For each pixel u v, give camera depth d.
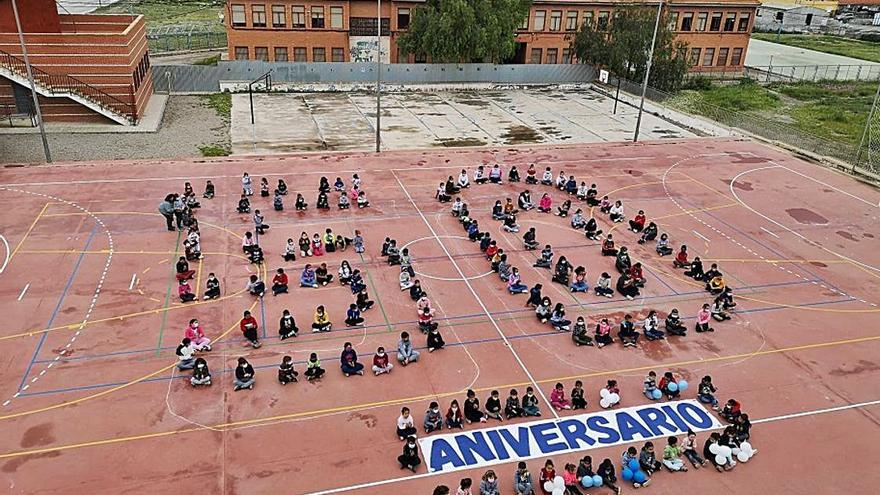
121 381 18.28
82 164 35.19
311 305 22.42
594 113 52.69
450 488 15.12
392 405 17.77
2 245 25.66
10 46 40.56
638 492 15.16
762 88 64.06
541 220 30.33
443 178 35.41
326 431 16.72
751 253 28.06
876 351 21.30
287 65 55.59
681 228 30.31
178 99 51.81
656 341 21.23
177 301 22.34
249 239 25.55
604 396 17.91
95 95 42.28
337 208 30.69
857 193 35.62
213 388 18.12
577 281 24.02
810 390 19.20
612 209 30.66
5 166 34.28
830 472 16.06
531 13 63.84
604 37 61.19
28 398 17.45
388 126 46.59
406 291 23.53
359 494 14.86
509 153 40.47
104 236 26.88
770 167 39.50
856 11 123.25
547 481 14.95
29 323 20.73
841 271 26.78
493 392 17.23
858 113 54.66
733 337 21.72
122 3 111.62
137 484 14.86
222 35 83.19
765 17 111.38
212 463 15.55
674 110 52.38
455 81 60.03
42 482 14.80
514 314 22.44
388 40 61.34
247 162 36.72
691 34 68.19
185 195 29.78
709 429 17.34
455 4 56.56
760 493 15.31
